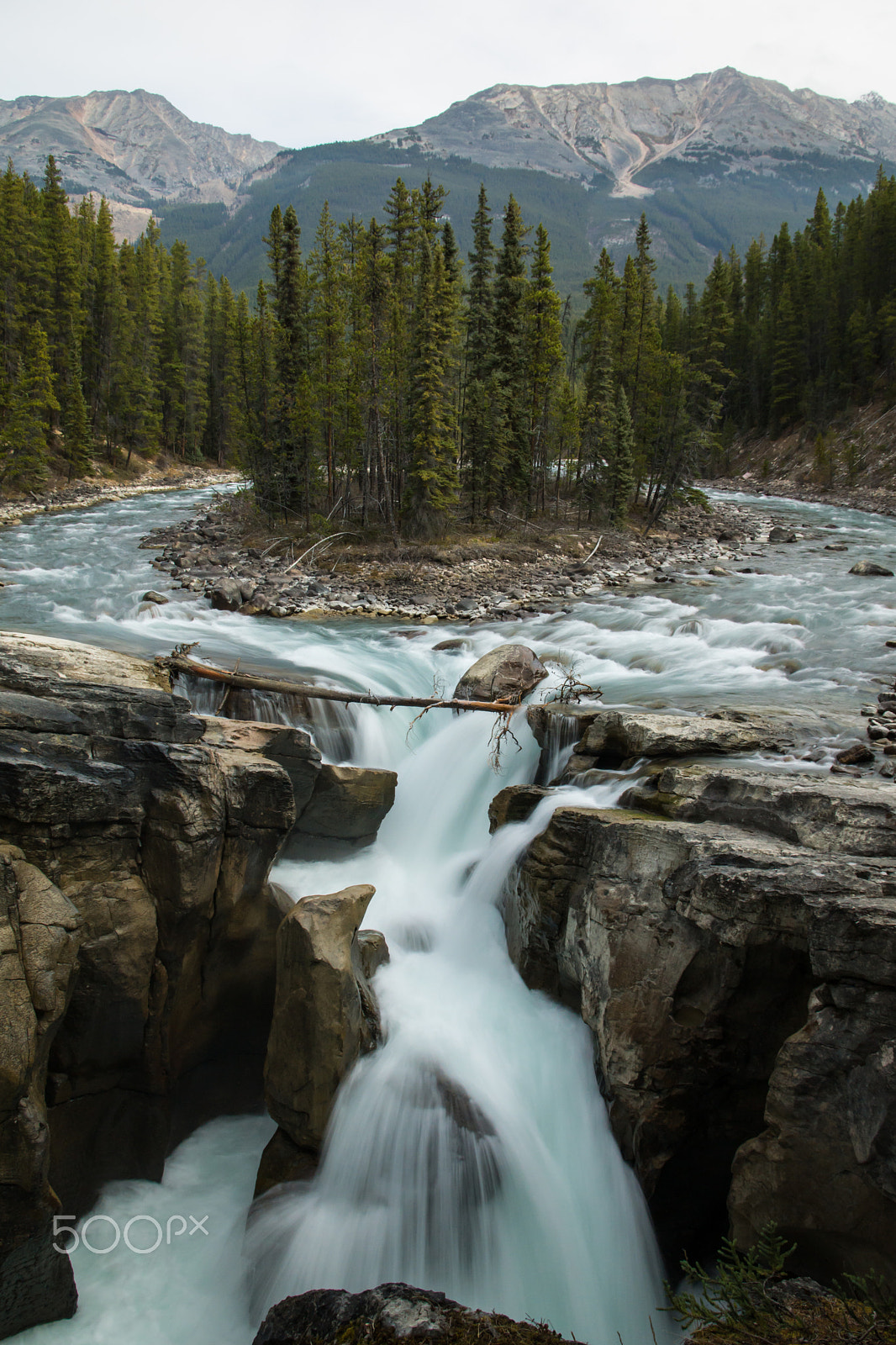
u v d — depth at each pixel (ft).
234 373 163.32
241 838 30.81
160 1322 23.85
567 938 31.14
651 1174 25.31
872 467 230.48
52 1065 26.11
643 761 38.81
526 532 135.03
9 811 24.89
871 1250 19.79
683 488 159.53
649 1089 25.70
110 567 102.12
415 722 51.85
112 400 243.81
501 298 145.38
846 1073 20.39
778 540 140.15
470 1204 25.80
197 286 308.19
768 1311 18.06
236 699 46.70
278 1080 27.27
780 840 26.91
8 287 200.54
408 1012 31.24
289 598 92.02
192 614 80.07
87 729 28.81
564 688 52.13
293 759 36.81
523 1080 30.12
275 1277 24.34
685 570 114.32
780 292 330.54
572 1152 28.19
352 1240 25.12
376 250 125.18
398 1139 26.61
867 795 26.81
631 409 169.99
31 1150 21.67
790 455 277.64
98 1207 27.37
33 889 23.93
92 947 26.32
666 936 26.68
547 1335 18.72
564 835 32.40
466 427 147.84
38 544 118.52
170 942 28.43
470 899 38.06
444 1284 25.34
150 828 28.40
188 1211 27.37
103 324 246.68
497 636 77.20
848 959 20.72
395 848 44.27
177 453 282.97
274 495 137.39
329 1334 18.79
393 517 132.26
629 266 170.60
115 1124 28.27
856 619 75.77
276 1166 26.78
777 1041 24.70
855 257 297.12
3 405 177.58
